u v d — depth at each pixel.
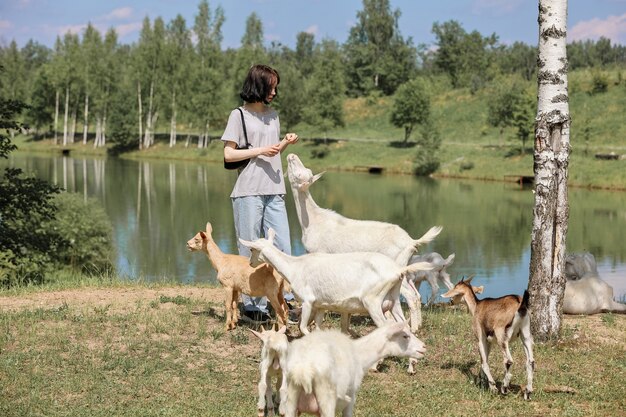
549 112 9.09
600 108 67.31
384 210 37.44
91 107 102.38
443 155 63.47
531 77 107.12
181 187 48.72
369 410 6.69
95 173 59.88
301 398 5.42
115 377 7.45
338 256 7.80
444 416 6.61
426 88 78.44
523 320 6.98
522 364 8.24
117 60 103.25
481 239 28.36
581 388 7.48
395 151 69.94
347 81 111.62
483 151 63.56
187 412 6.59
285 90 81.00
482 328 7.19
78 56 98.06
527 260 23.69
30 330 8.79
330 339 5.70
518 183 52.69
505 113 66.81
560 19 9.04
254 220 9.25
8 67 110.06
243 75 86.50
